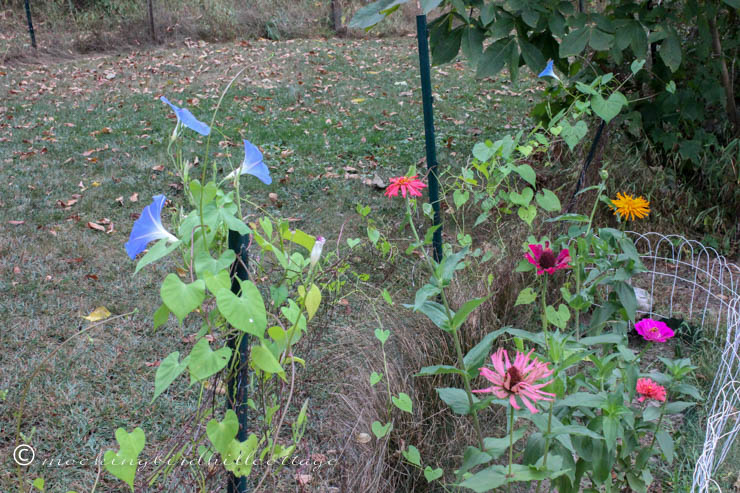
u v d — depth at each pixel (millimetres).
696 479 2092
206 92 8320
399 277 3906
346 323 3393
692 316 3756
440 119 7305
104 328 3439
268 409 1771
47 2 11672
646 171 4594
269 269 3613
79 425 2736
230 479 1917
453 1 3045
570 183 4320
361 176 5688
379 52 10852
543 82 8594
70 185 5301
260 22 12047
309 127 7051
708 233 4629
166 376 1401
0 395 2586
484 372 1452
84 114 7301
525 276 3475
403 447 2416
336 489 2340
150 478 1984
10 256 4113
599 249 2633
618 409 1857
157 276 4008
